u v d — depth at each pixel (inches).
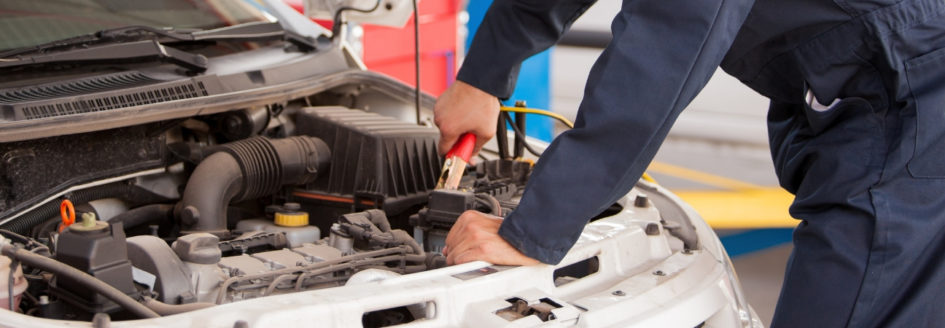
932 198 54.8
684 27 44.6
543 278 51.7
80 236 45.1
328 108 80.4
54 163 59.9
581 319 48.3
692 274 58.7
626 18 46.0
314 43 90.3
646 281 55.7
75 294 45.7
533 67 177.0
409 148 74.1
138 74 68.0
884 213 54.7
